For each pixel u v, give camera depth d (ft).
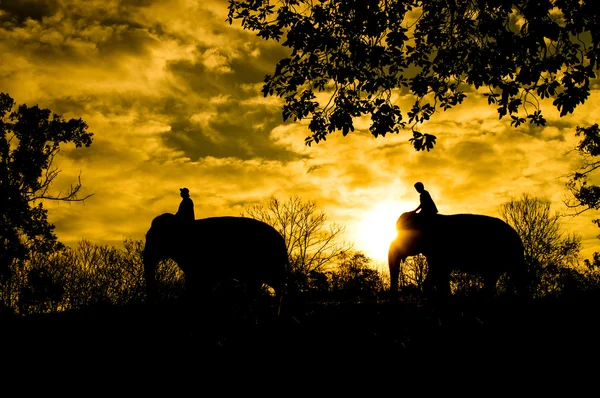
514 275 49.29
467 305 51.08
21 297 73.67
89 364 37.52
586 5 28.27
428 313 48.39
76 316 51.72
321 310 53.52
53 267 109.50
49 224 76.59
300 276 122.83
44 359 38.86
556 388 30.71
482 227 48.70
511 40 31.01
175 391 32.63
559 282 106.01
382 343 40.27
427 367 35.12
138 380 34.42
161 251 47.67
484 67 33.19
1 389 33.53
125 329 45.32
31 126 80.43
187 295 48.91
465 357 36.35
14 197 74.08
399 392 31.68
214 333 43.57
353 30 33.91
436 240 49.52
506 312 47.09
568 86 30.30
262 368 36.01
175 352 39.14
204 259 48.16
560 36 31.14
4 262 72.74
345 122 35.01
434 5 35.35
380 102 35.55
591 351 35.32
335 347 39.91
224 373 35.19
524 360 35.01
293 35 33.94
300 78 36.50
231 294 55.16
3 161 78.95
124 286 120.37
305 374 34.91
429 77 36.91
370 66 34.55
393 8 33.86
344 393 31.89
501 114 33.86
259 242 49.49
